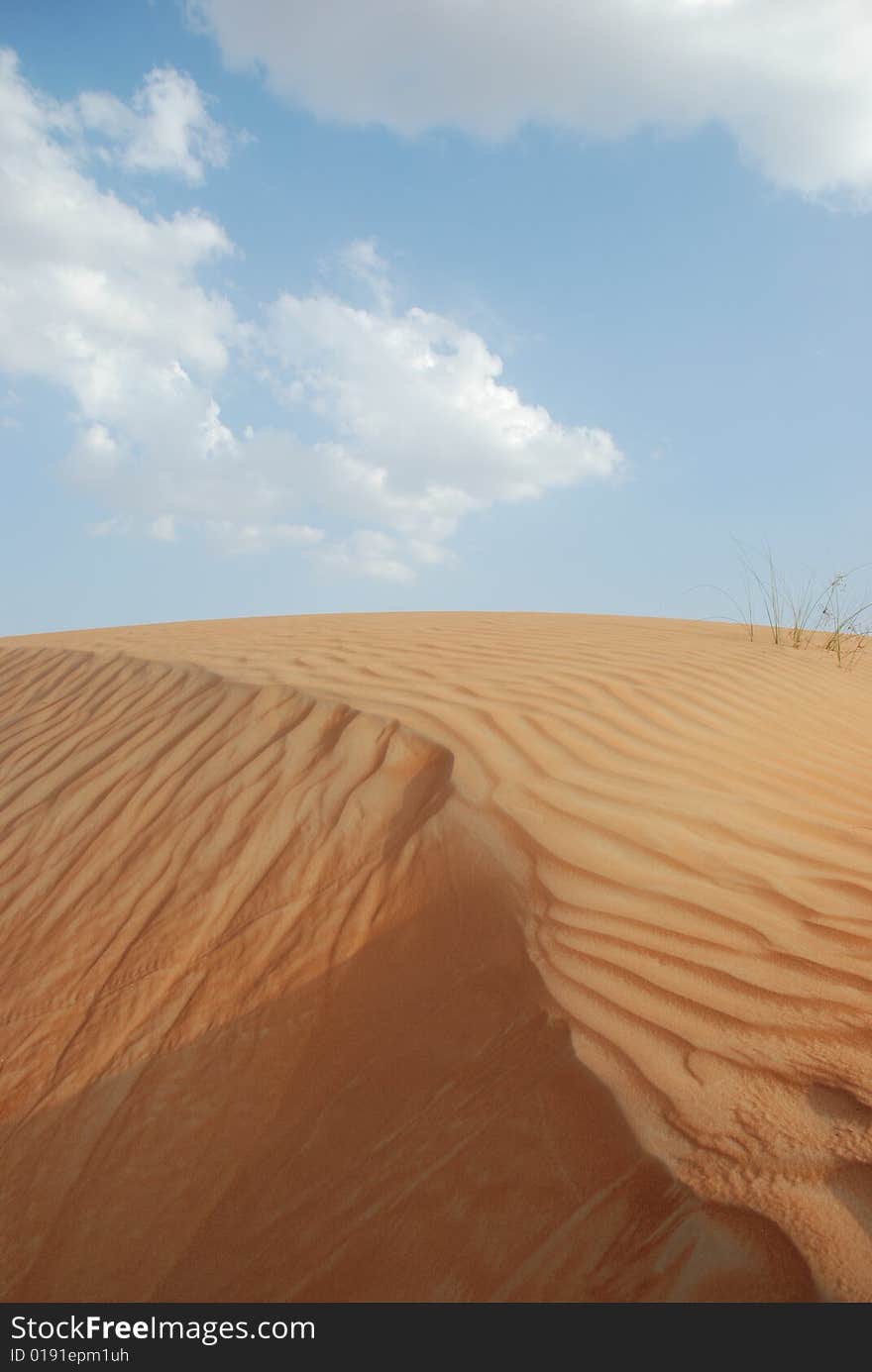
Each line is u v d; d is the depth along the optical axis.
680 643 6.89
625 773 3.76
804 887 2.92
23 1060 2.97
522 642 6.72
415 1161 1.95
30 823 4.84
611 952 2.49
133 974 3.20
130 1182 2.30
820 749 4.39
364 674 5.39
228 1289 1.87
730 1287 1.48
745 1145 1.76
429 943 2.72
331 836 3.49
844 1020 2.18
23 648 9.34
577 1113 1.91
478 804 3.34
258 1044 2.61
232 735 4.83
